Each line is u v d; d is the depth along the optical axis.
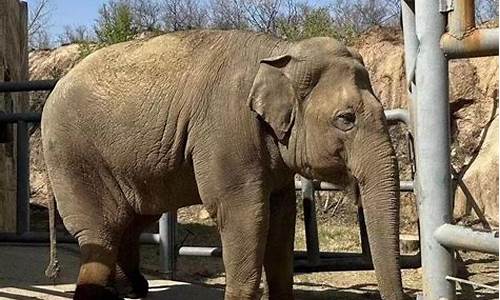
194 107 4.59
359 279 7.16
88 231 5.05
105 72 4.99
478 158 10.32
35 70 20.83
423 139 2.02
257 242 4.40
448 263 2.01
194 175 4.74
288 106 4.30
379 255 3.82
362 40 13.78
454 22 1.93
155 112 4.72
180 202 4.94
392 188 3.97
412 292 6.41
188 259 8.59
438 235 2.00
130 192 4.99
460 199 9.55
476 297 6.05
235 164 4.41
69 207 5.08
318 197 12.45
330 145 4.17
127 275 5.57
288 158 4.37
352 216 12.20
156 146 4.72
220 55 4.64
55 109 5.13
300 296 6.34
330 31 18.39
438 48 1.99
